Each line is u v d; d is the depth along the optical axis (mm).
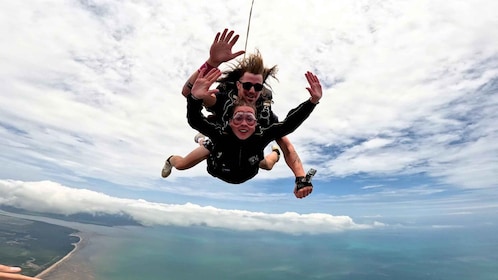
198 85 1638
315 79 1817
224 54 1683
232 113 1895
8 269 1472
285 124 1909
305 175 2178
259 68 1860
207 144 2443
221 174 2074
